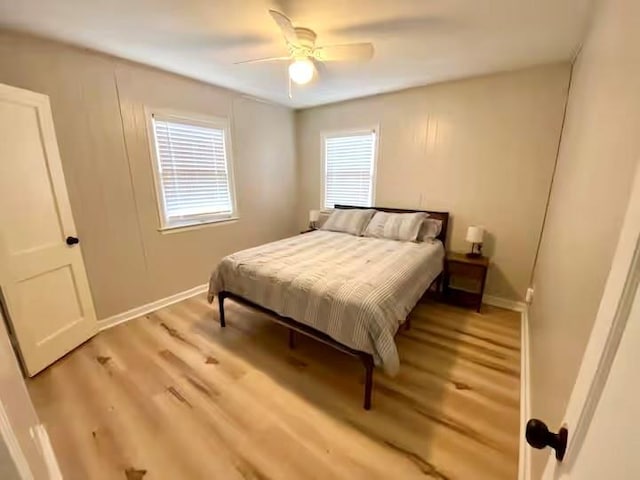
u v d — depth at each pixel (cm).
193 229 344
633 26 86
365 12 184
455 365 224
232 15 187
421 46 233
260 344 252
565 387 102
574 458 50
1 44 203
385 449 157
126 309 293
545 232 263
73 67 237
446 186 340
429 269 274
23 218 203
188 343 252
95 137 255
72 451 155
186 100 315
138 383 204
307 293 203
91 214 259
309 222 462
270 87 342
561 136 268
